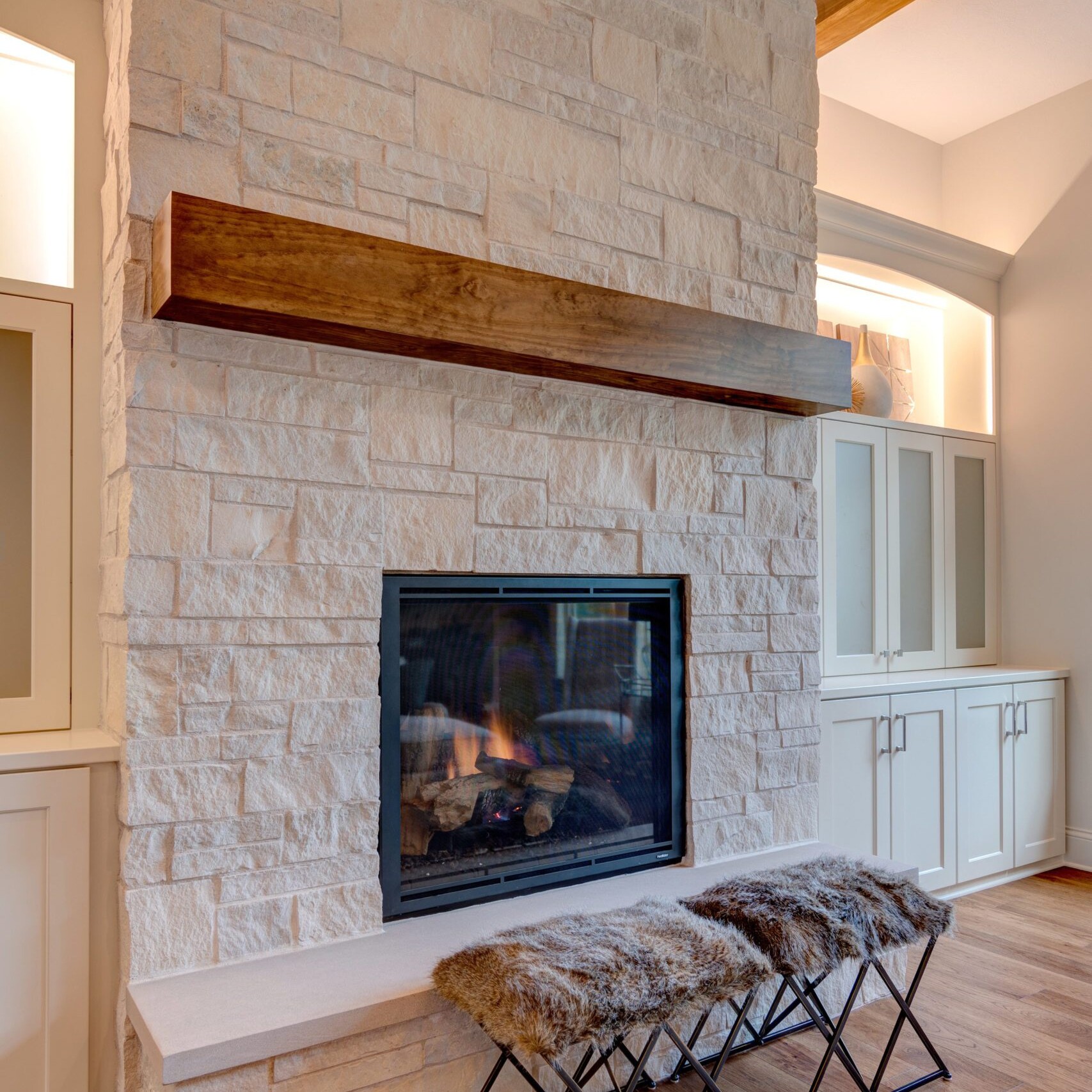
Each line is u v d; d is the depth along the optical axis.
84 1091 1.65
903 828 3.06
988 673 3.45
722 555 2.40
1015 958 2.65
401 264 1.72
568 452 2.12
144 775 1.60
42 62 2.06
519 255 2.02
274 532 1.74
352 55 1.82
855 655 3.30
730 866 2.33
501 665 2.09
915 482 3.57
